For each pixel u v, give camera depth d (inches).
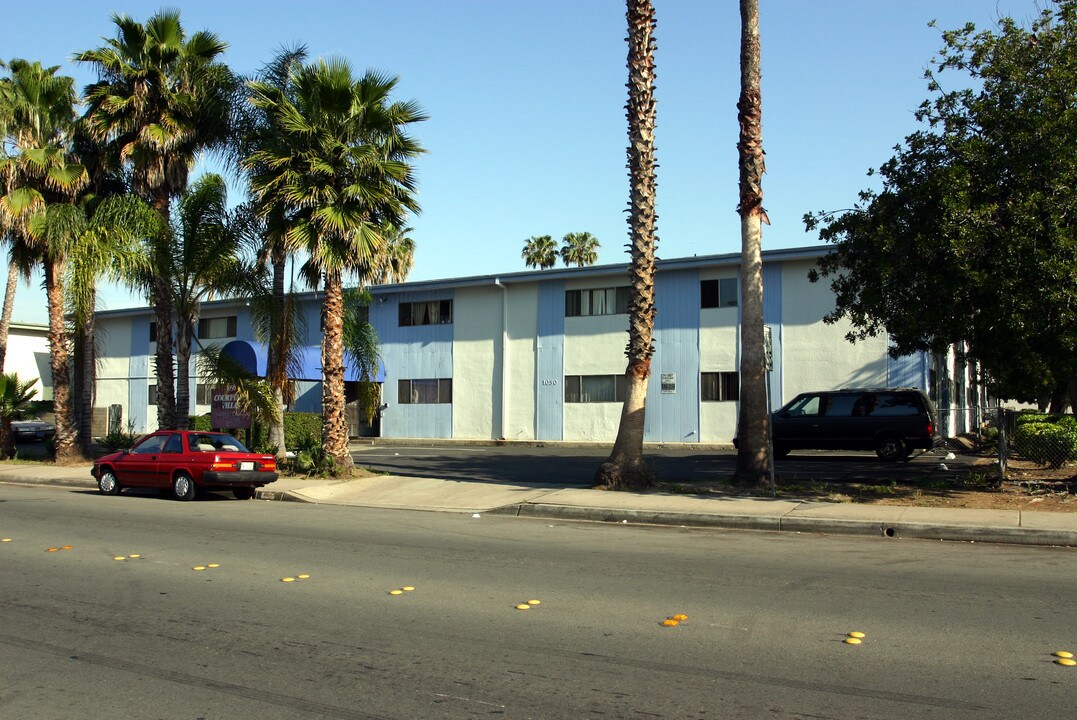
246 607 306.3
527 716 199.8
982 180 522.3
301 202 729.6
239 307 1690.5
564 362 1387.8
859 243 590.2
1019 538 443.8
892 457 874.1
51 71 980.6
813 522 488.4
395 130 769.6
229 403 881.5
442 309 1507.1
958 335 550.3
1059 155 486.0
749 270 638.5
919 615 288.4
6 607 308.0
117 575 364.2
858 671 230.2
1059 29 543.5
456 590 331.3
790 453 1011.3
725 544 442.3
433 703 209.2
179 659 246.5
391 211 792.3
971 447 1072.2
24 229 940.6
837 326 1166.3
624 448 647.1
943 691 214.1
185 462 671.8
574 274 1368.1
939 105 570.9
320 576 360.5
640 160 641.6
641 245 647.1
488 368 1455.5
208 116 880.9
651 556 405.1
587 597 317.7
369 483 737.0
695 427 1266.0
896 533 470.3
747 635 265.1
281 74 915.4
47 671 237.0
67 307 957.8
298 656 248.2
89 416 1057.5
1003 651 247.3
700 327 1270.9
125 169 926.4
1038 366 521.3
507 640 262.2
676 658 242.7
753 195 636.7
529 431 1408.7
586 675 228.5
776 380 1199.6
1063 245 467.8
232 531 495.8
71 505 637.3
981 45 558.9
